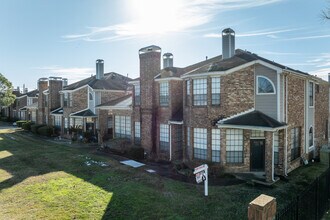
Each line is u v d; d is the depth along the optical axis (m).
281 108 15.47
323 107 23.78
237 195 12.01
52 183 13.48
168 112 20.39
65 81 44.44
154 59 21.55
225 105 15.80
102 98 30.73
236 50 20.48
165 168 17.48
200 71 16.89
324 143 23.95
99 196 11.59
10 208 10.33
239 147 15.94
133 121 23.61
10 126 49.84
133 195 11.73
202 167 11.97
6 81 54.16
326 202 10.24
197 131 17.41
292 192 12.59
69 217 9.55
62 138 32.78
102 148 24.48
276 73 15.46
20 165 17.62
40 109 41.34
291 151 17.02
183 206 10.65
